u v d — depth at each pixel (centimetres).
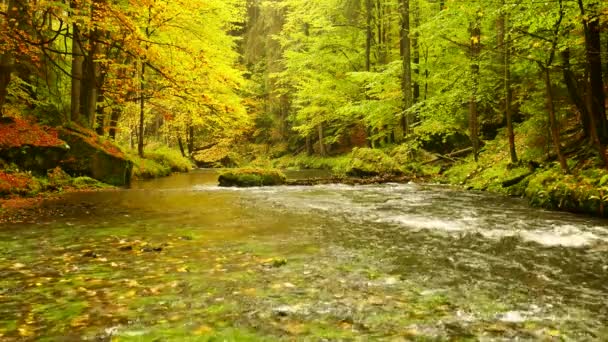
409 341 284
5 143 1198
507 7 1030
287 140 4181
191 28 1688
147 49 891
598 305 355
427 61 2264
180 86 927
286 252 529
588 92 991
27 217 773
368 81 2416
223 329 300
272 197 1149
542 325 313
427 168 1991
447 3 1237
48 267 454
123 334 291
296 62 2917
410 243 583
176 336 288
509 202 1039
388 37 2848
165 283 402
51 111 1580
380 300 361
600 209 800
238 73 1819
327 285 400
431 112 1667
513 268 463
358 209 914
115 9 831
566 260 498
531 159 1334
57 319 316
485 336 293
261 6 4509
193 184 1700
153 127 4950
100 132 2175
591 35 1062
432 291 386
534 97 1434
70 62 1823
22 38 838
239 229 680
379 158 1962
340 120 3484
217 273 436
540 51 1182
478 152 1886
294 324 310
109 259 489
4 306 341
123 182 1533
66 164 1432
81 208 898
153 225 711
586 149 1115
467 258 505
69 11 786
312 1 2845
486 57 1481
